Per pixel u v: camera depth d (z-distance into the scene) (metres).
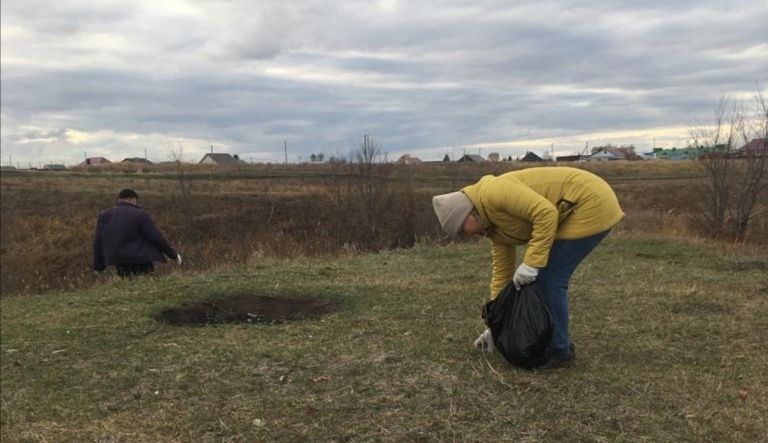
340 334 5.09
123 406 3.87
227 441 3.30
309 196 22.95
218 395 3.93
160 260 8.41
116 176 34.31
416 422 3.36
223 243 14.32
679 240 10.97
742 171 12.82
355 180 17.73
